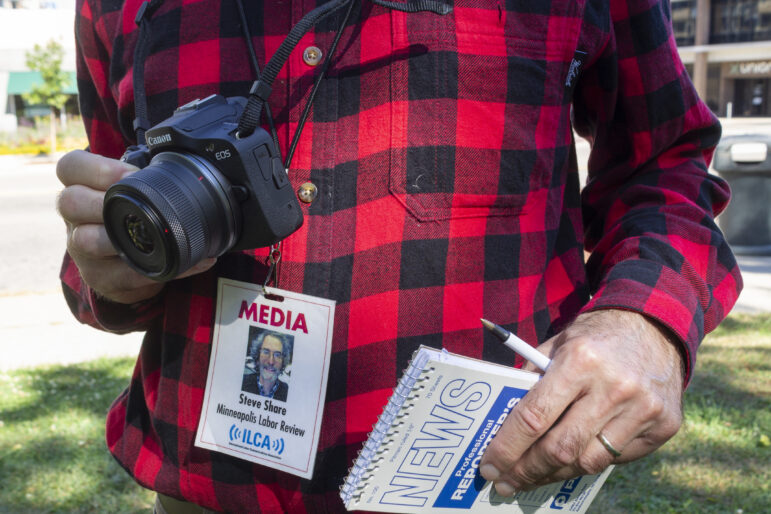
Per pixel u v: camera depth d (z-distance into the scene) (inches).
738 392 162.9
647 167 47.4
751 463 134.3
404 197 37.9
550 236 42.3
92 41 46.6
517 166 39.4
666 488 127.3
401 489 35.7
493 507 38.5
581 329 36.0
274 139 36.0
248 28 39.4
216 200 33.8
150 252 34.0
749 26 1465.3
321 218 38.4
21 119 1035.9
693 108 46.9
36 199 504.7
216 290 40.4
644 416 33.6
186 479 42.3
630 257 40.0
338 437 39.0
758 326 208.8
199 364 41.1
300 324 38.3
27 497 132.6
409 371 32.4
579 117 50.3
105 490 135.9
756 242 297.0
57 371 192.2
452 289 38.8
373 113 38.1
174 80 40.8
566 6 40.4
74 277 50.1
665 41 45.4
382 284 38.3
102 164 36.2
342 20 38.2
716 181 47.2
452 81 38.0
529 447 34.7
